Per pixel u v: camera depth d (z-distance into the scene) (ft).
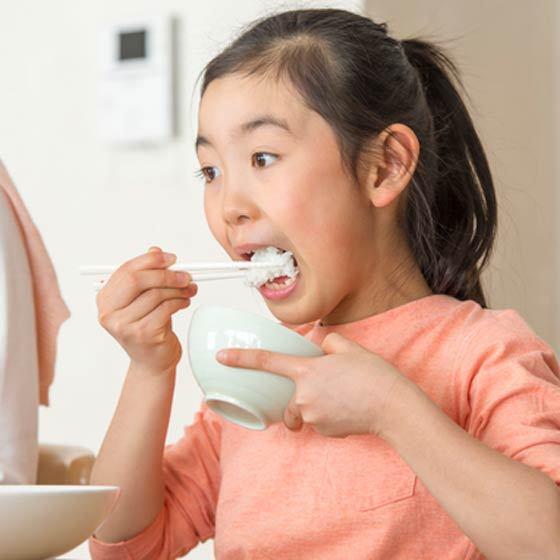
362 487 4.61
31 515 3.82
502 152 11.78
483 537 3.86
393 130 4.75
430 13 10.78
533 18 12.26
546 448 4.03
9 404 6.18
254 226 4.53
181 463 5.40
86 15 11.07
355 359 4.14
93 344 11.02
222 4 10.39
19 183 11.37
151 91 10.61
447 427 3.96
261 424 4.38
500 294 11.66
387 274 4.88
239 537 4.86
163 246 10.66
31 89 11.33
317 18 4.88
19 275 6.45
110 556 5.11
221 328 4.28
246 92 4.55
